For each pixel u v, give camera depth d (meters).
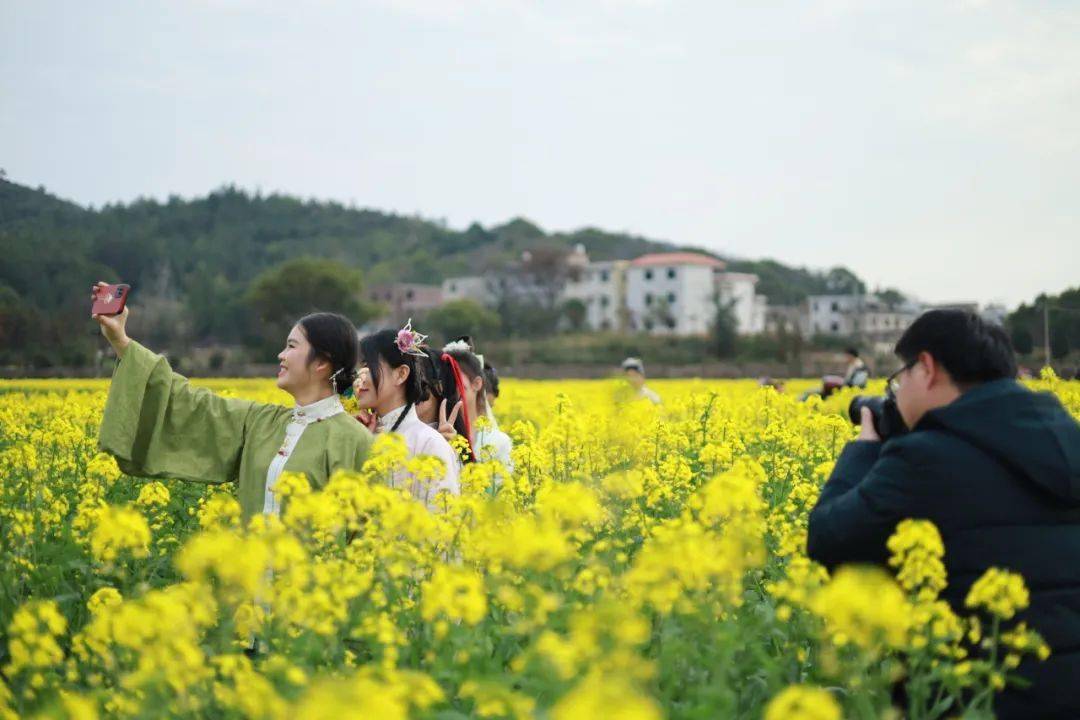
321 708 2.48
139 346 5.35
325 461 5.29
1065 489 3.93
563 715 2.46
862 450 4.46
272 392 22.70
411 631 4.02
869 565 4.17
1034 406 4.06
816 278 157.88
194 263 94.44
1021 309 32.75
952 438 4.05
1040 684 3.82
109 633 3.62
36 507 6.04
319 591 3.62
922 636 3.66
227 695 3.30
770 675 3.69
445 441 5.64
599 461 8.27
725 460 7.65
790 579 4.28
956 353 4.18
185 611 3.36
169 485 7.43
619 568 4.68
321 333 5.33
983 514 3.94
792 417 12.99
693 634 3.73
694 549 3.70
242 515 5.33
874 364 55.28
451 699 3.63
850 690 3.82
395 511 4.10
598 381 42.16
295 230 145.75
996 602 3.61
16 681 3.78
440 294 122.75
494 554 3.90
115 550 4.22
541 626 3.67
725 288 115.56
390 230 163.00
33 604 4.05
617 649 3.26
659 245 171.75
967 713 3.40
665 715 3.39
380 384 5.78
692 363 68.94
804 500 6.71
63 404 14.19
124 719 3.33
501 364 64.62
